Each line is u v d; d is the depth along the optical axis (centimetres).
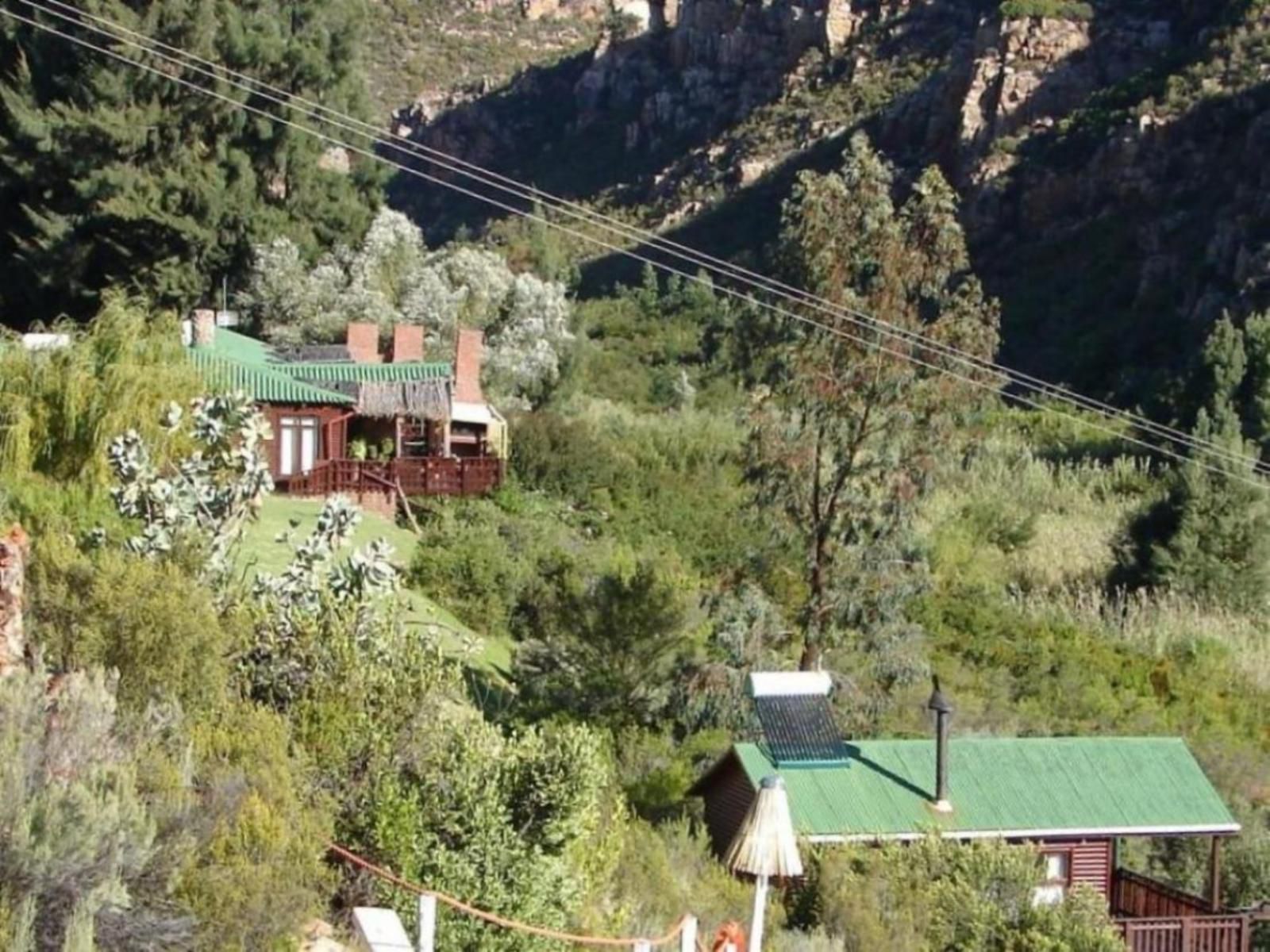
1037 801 3584
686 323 12731
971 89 14825
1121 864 4100
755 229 16388
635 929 2564
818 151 17312
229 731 2262
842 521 4753
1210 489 6981
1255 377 9106
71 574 2405
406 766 2448
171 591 2400
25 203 8194
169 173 8106
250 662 2575
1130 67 14525
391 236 8519
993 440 8781
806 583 5000
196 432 3119
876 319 4797
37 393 3538
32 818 1714
